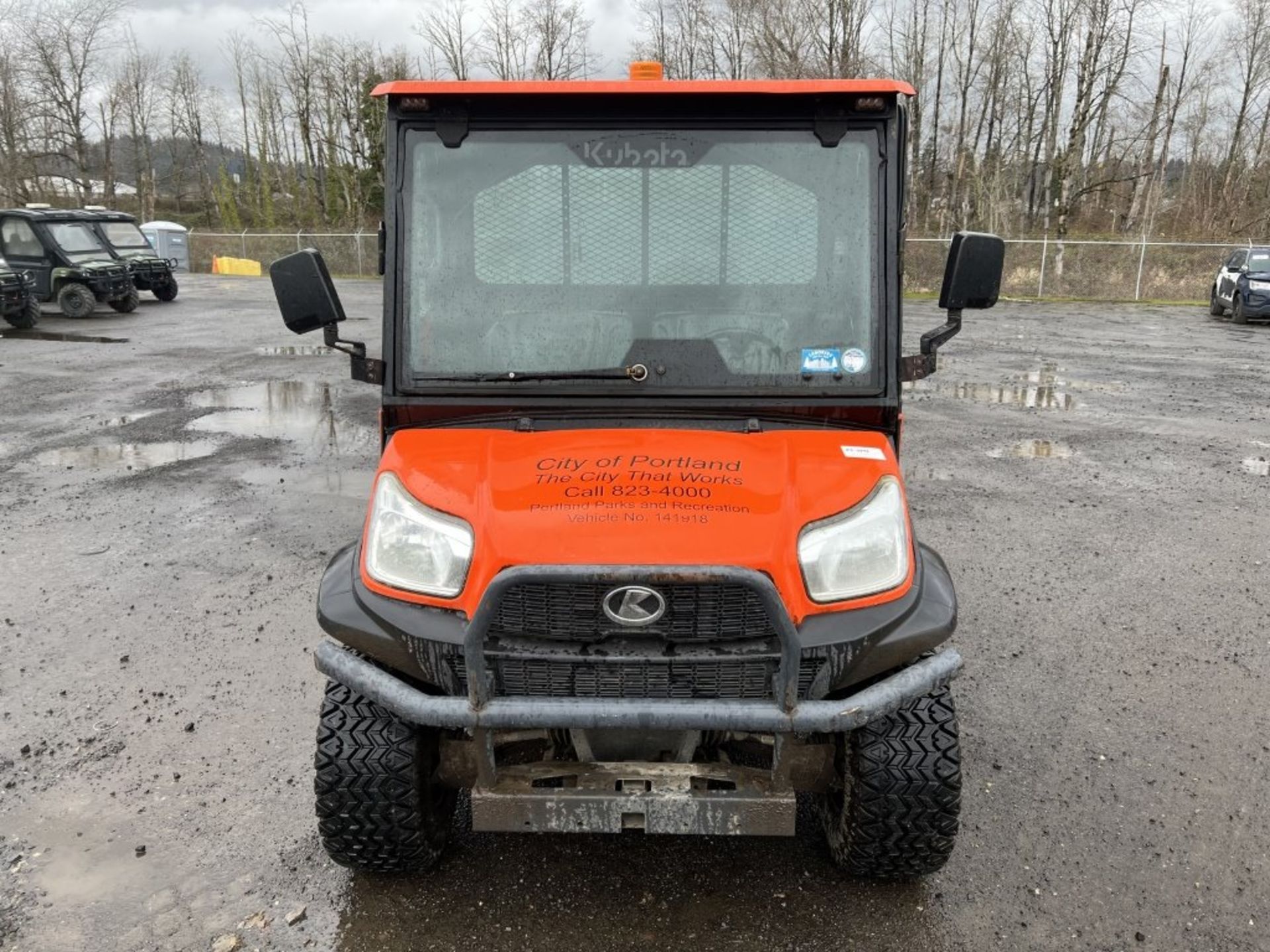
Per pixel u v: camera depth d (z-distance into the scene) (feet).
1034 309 83.87
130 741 13.44
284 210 211.20
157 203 243.60
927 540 22.09
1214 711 14.46
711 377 10.42
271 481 27.02
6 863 10.88
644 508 8.85
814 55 129.80
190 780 12.53
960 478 27.58
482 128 10.30
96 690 14.93
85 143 199.21
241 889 10.47
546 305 10.41
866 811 9.37
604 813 8.71
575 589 8.61
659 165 10.28
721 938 9.75
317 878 10.64
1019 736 13.66
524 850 11.07
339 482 26.89
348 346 10.57
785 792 8.66
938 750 9.29
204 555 20.99
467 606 8.70
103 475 27.55
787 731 8.18
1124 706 14.56
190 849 11.14
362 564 9.34
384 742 9.48
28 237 67.51
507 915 10.05
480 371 10.43
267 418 35.27
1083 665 15.90
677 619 8.66
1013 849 11.16
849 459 9.77
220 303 80.48
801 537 8.89
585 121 10.25
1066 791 12.34
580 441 10.03
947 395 41.09
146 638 16.80
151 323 66.18
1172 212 155.22
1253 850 11.21
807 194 10.29
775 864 10.84
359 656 9.37
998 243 10.03
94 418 35.27
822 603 8.75
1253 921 10.06
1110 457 30.35
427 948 9.62
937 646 9.50
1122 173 157.89
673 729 8.30
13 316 61.00
